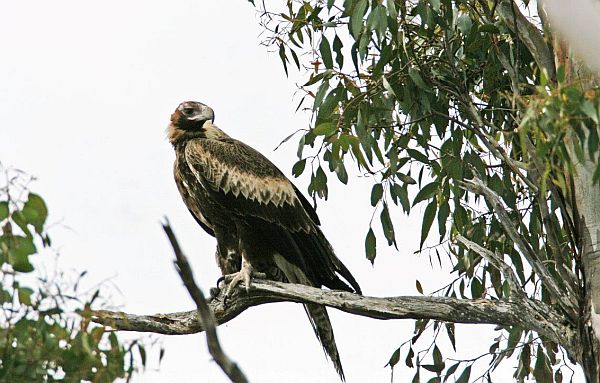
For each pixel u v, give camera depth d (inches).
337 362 485.7
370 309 412.8
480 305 408.2
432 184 496.1
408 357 512.1
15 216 284.8
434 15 453.1
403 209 499.8
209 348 246.4
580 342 397.4
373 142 489.1
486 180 502.3
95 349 283.3
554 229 459.8
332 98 481.1
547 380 509.4
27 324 277.4
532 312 407.8
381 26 438.6
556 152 332.8
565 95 297.4
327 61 486.9
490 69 480.7
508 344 504.1
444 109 492.7
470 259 509.7
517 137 492.4
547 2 395.5
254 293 452.1
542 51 439.5
